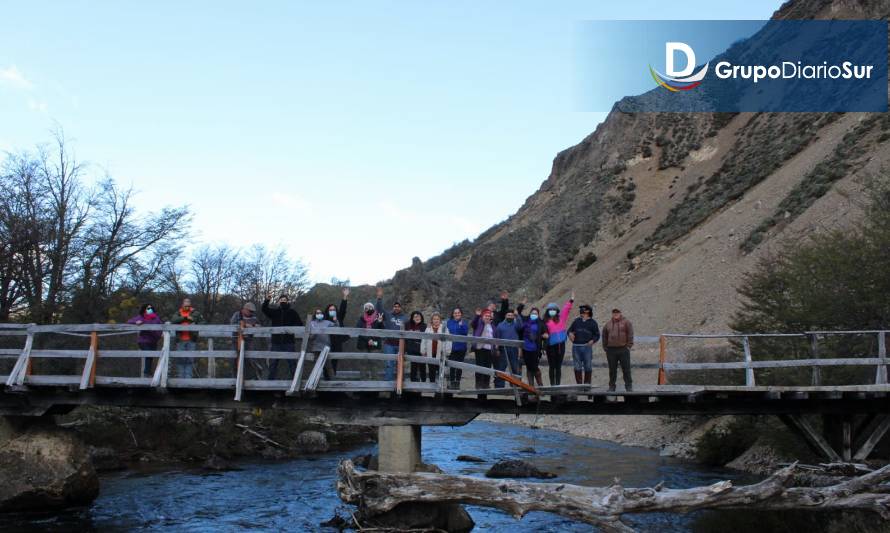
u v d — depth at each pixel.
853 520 10.71
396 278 98.00
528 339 13.98
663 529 12.88
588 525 13.60
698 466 20.31
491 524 13.68
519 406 13.52
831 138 54.31
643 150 94.12
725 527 12.15
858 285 19.59
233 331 13.05
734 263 45.38
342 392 13.23
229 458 21.34
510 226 105.25
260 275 41.97
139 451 20.62
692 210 67.75
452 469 20.44
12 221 23.91
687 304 45.47
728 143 82.69
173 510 14.62
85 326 13.54
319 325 13.80
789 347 21.09
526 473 18.77
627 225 82.06
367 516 11.62
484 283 87.06
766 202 51.84
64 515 14.05
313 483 17.66
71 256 25.41
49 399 14.27
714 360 29.98
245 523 13.56
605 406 13.77
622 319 13.45
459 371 14.17
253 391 13.61
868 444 13.93
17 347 22.53
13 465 14.07
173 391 13.86
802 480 13.06
